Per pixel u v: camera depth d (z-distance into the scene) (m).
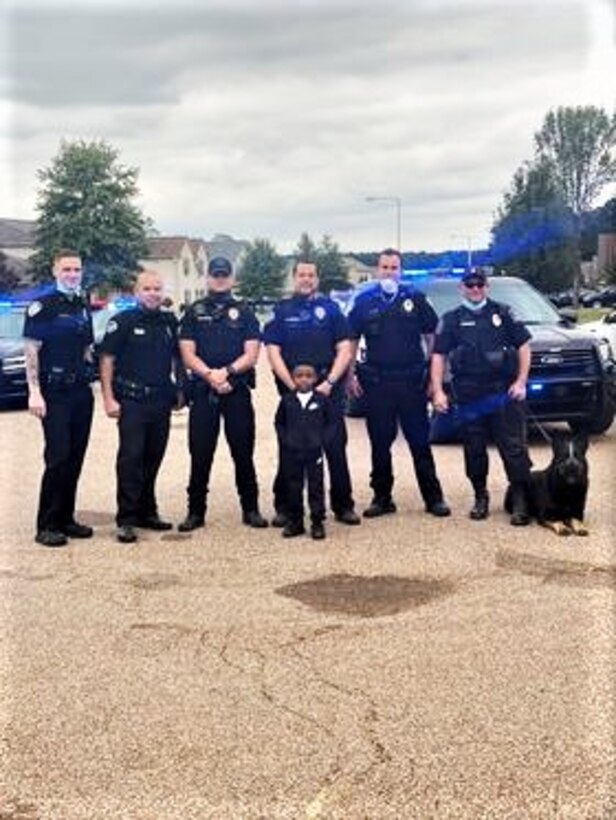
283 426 6.91
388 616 5.10
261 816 3.27
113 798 3.39
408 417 7.25
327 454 7.07
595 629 4.80
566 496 6.71
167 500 8.17
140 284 6.96
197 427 7.04
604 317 13.05
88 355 6.88
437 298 9.11
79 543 6.75
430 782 3.44
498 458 9.52
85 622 5.09
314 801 3.35
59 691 4.23
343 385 7.06
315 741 3.76
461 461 9.37
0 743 3.78
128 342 6.89
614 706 3.94
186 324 7.04
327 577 5.83
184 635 4.89
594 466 8.88
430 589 5.54
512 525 6.96
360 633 4.86
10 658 4.59
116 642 4.80
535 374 9.76
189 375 7.05
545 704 3.99
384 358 7.20
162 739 3.79
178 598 5.48
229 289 7.09
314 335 6.92
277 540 6.73
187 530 7.05
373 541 6.62
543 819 3.21
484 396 7.09
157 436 7.03
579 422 10.20
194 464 7.07
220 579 5.83
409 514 7.39
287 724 3.90
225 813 3.29
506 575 5.77
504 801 3.32
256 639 4.82
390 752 3.66
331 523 7.21
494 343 7.05
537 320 10.38
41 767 3.60
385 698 4.10
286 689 4.22
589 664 4.36
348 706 4.04
